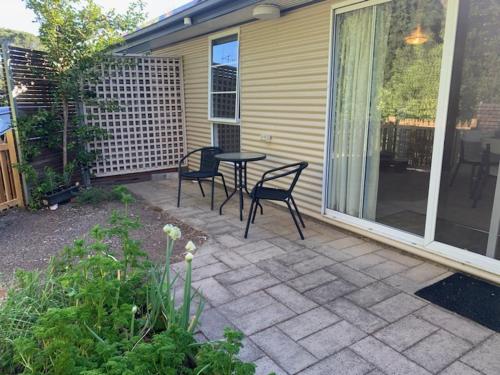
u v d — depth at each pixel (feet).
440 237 10.61
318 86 13.38
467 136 10.12
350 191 12.85
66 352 4.67
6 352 5.36
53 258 7.79
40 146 16.78
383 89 11.36
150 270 6.98
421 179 10.96
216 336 7.30
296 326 7.60
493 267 9.17
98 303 5.76
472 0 9.36
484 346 6.92
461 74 9.89
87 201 16.99
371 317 7.89
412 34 10.43
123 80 20.72
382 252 11.32
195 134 22.25
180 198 18.07
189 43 21.33
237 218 14.80
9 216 15.19
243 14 15.26
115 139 21.06
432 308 8.21
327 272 9.98
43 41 16.63
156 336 4.99
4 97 16.10
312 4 13.17
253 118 17.10
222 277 9.73
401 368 6.38
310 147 14.15
